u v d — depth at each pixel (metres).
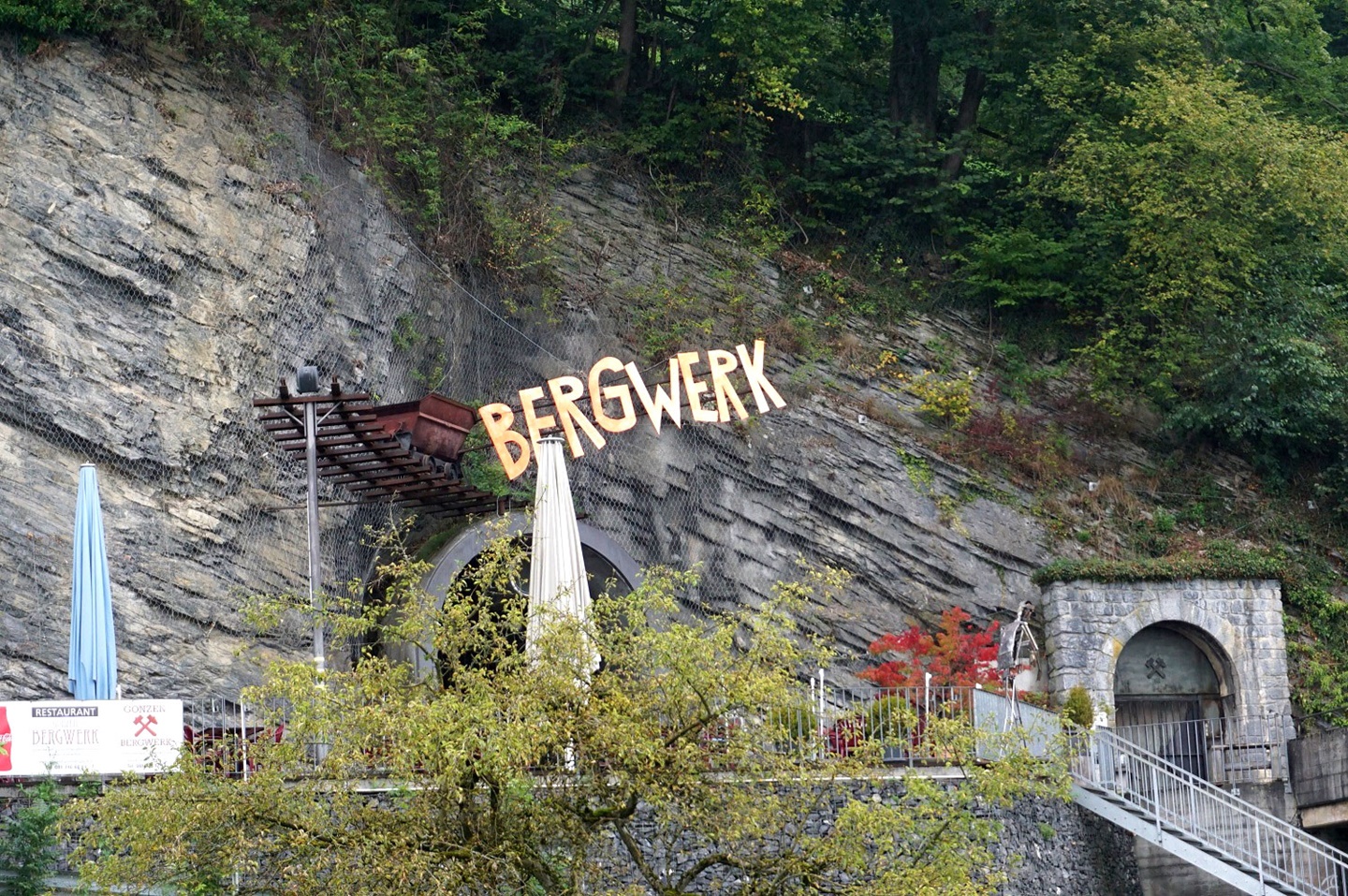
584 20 34.38
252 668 24.47
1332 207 32.69
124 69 26.75
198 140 27.02
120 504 24.30
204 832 15.08
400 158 29.64
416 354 28.78
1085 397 33.97
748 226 34.03
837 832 16.11
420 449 24.62
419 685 16.00
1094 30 35.81
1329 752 27.50
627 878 19.52
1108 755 24.56
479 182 31.23
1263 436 33.91
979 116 38.34
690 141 34.34
